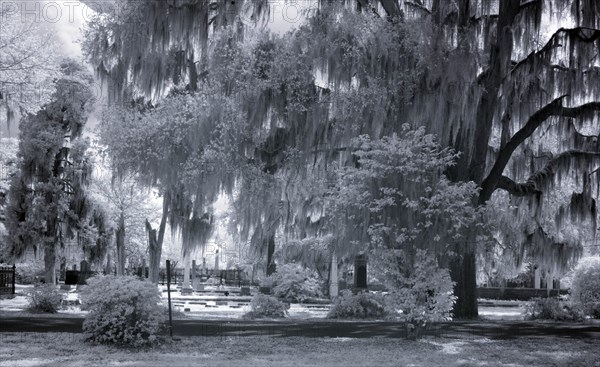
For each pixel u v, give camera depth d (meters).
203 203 20.41
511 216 25.75
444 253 13.84
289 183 20.75
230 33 19.62
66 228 33.41
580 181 24.66
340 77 18.17
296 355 11.46
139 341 11.78
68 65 32.81
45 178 33.00
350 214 13.71
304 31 18.55
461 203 13.05
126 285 12.15
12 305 26.59
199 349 11.95
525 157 25.28
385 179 13.41
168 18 20.11
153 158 19.23
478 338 14.51
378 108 17.80
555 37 21.06
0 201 34.91
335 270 37.56
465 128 19.44
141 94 21.83
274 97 18.58
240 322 17.92
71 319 17.69
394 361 10.94
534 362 11.25
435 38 18.16
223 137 18.50
